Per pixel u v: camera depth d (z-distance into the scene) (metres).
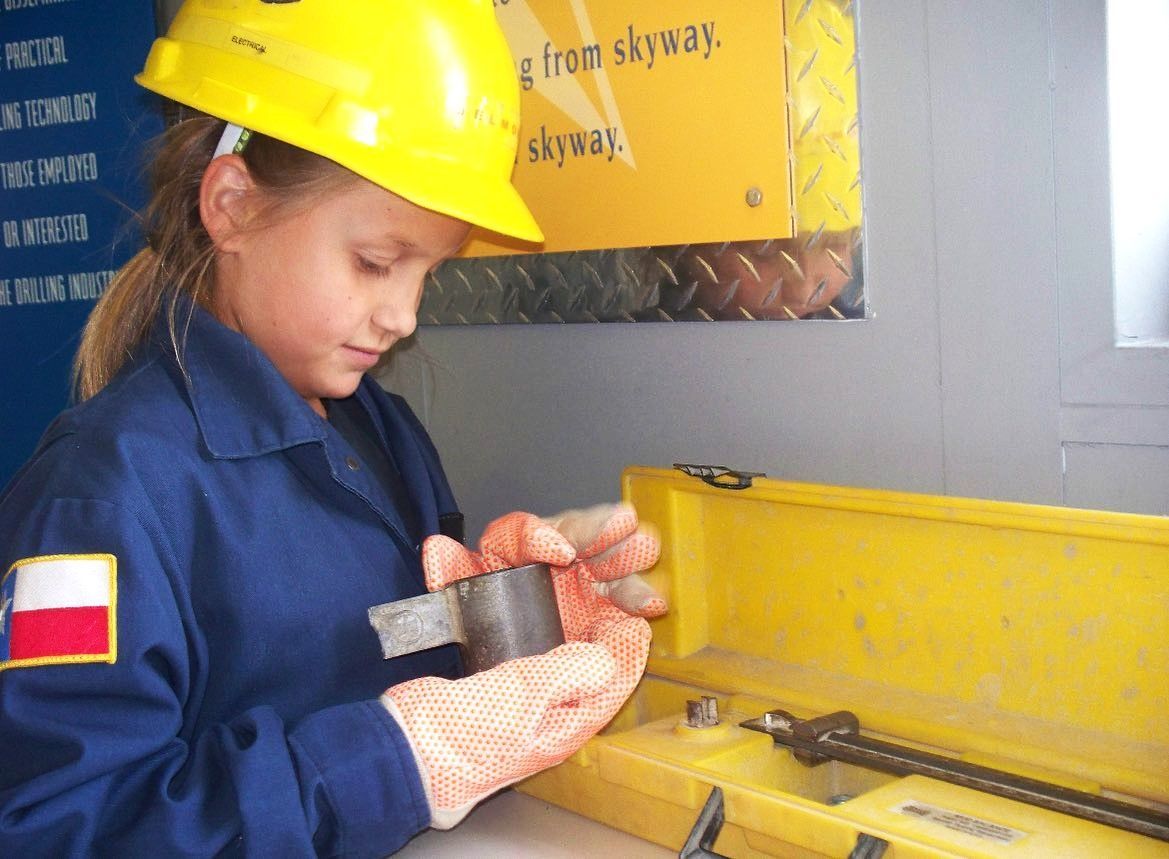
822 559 1.33
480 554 1.14
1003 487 1.30
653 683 1.46
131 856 0.83
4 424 2.43
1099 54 1.16
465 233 1.08
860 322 1.39
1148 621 1.07
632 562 1.13
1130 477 1.21
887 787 1.05
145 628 0.89
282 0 1.03
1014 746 1.13
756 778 1.17
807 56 1.36
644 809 1.10
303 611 1.04
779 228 1.41
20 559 0.90
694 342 1.55
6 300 2.38
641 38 1.50
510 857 1.07
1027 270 1.25
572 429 1.72
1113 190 1.18
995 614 1.18
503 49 1.10
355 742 0.92
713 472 1.39
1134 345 1.19
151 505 0.95
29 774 0.85
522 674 0.96
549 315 1.69
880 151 1.33
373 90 1.01
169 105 1.24
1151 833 0.92
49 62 2.27
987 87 1.24
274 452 1.08
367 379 1.35
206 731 0.94
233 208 1.04
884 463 1.39
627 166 1.55
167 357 1.07
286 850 0.85
